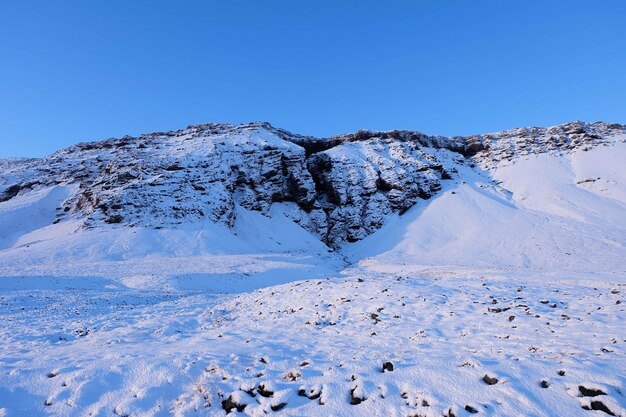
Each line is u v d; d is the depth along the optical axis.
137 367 8.35
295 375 7.57
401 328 12.14
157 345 11.58
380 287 18.17
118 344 12.09
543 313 12.91
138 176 73.12
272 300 19.36
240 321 16.27
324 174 99.38
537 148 111.38
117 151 100.19
